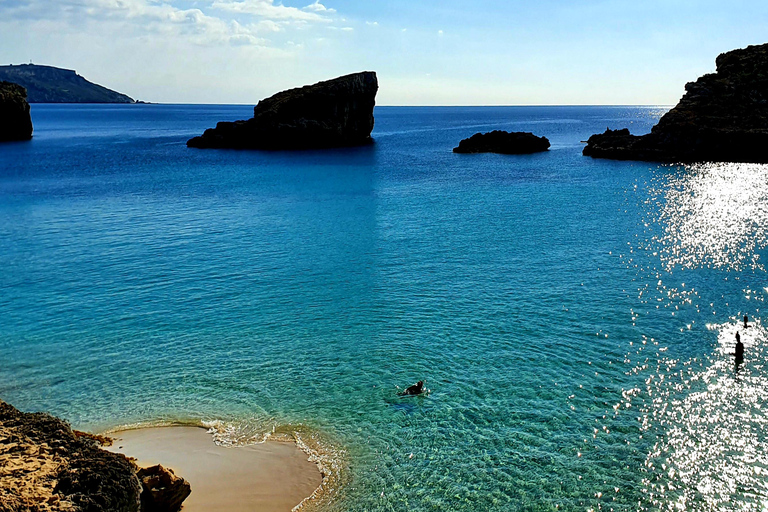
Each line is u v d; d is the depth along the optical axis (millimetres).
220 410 28875
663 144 131500
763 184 92625
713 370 31312
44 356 35094
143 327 39344
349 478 23531
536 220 71312
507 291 45094
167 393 30641
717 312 39406
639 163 126750
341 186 101562
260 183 105000
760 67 137875
